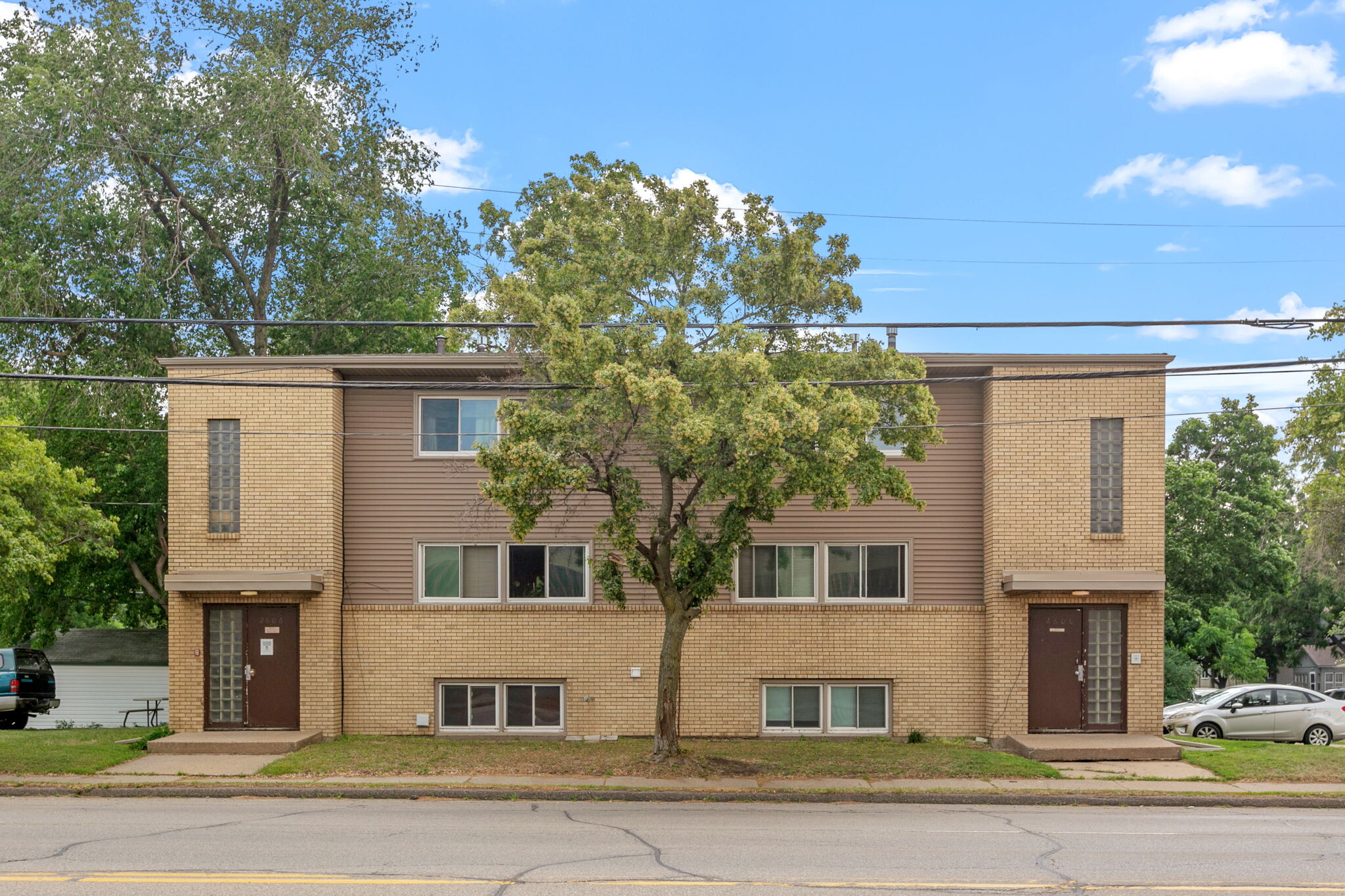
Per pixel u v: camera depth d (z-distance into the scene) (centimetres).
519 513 1670
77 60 2811
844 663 2158
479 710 2181
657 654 2166
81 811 1504
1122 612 2123
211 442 2158
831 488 1638
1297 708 2600
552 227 1781
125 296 2753
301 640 2127
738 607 2161
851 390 1761
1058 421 2102
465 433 2205
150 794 1686
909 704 2150
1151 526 2109
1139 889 1040
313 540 2127
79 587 3044
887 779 1762
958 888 1037
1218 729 2617
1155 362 2108
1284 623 5688
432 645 2175
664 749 1862
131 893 1000
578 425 1659
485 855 1180
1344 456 3002
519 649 2172
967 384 2189
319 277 3122
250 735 2069
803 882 1058
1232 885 1059
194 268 3059
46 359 2842
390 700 2170
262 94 2859
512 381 2103
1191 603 4809
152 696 2780
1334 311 2812
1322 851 1230
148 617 3425
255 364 2136
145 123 2845
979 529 2173
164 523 2925
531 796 1656
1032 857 1184
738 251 1789
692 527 1814
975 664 2155
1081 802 1639
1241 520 4666
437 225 3200
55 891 1004
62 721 2766
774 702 2172
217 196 2984
